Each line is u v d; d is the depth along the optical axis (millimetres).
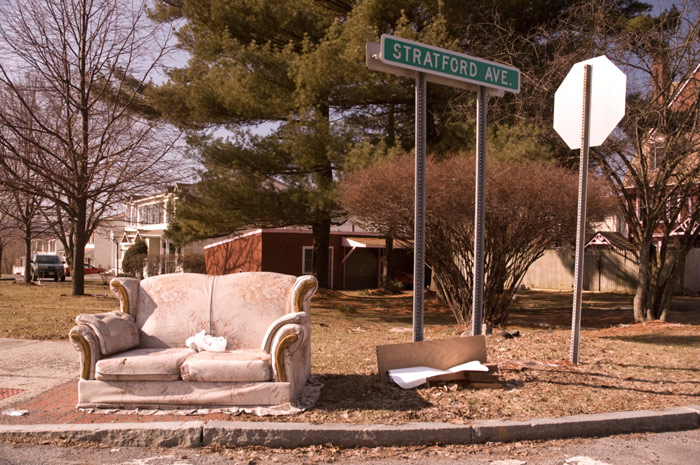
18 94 15531
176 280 6102
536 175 10008
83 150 16969
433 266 11266
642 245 13469
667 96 12156
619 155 12867
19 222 26594
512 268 11477
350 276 31859
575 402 5406
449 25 16781
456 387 5645
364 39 15875
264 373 4973
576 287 6898
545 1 17172
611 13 14867
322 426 4621
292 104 17016
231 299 5902
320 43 17500
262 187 17938
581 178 6730
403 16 15781
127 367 4992
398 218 10438
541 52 15305
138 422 4719
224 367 4953
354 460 4309
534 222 10211
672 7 12570
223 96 17094
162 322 5844
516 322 14406
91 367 5090
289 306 5855
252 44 17031
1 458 4223
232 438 4531
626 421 5027
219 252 31688
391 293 26875
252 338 5723
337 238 31281
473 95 16516
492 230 10492
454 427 4672
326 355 7637
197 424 4598
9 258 54000
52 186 17188
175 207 18219
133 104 19266
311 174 18031
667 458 4426
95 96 18594
